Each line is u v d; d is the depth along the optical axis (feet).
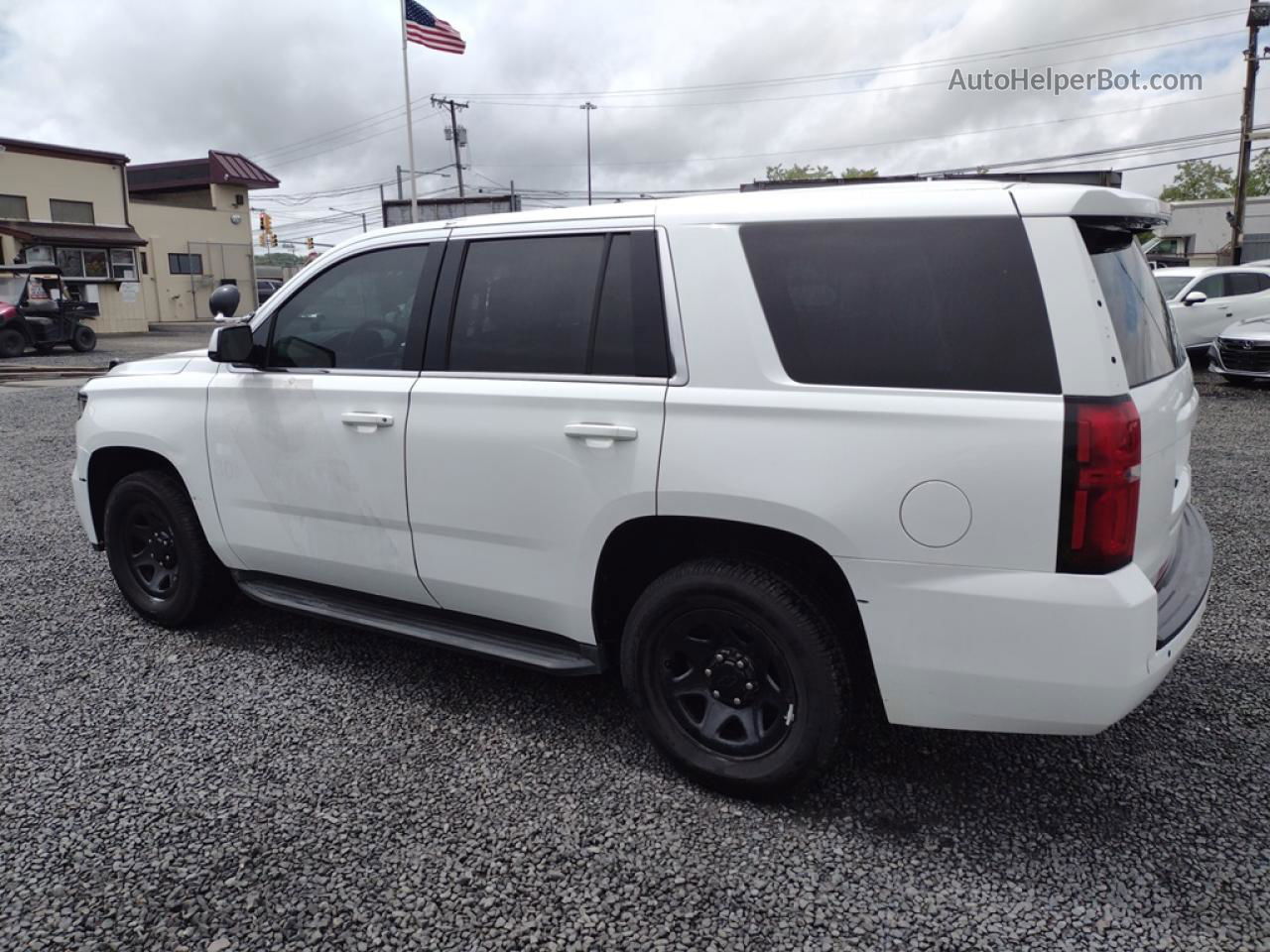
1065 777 9.98
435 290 11.02
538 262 10.34
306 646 13.71
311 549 12.22
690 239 9.36
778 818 9.30
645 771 10.24
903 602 8.38
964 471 8.00
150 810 9.46
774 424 8.73
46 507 22.31
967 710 8.47
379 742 10.87
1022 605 7.94
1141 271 9.64
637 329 9.56
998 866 8.52
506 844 8.90
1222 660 12.75
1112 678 7.85
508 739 10.94
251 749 10.70
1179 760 10.30
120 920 7.86
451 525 10.80
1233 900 8.00
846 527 8.43
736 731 9.65
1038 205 8.05
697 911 7.95
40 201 106.22
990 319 8.08
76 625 14.53
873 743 10.77
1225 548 17.70
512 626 11.03
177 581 13.92
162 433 13.30
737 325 9.00
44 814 9.39
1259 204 119.03
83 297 106.42
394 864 8.61
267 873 8.48
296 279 12.29
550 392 9.93
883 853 8.73
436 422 10.73
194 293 131.95
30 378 55.16
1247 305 47.62
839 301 8.65
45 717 11.48
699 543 9.93
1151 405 8.39
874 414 8.32
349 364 11.73
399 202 66.08
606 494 9.59
